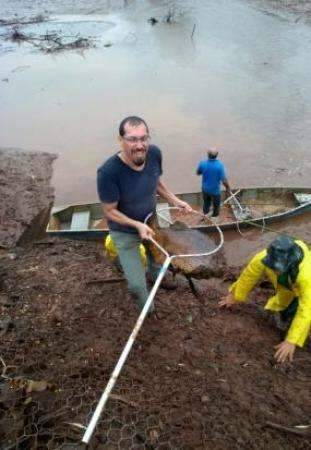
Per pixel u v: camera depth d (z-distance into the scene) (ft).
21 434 10.78
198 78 55.83
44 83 57.62
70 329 14.58
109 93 53.57
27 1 97.96
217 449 10.88
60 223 31.07
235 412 11.93
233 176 37.40
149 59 63.41
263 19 74.74
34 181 34.73
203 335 14.78
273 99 49.06
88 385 12.30
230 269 20.21
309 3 79.25
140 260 13.48
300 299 13.19
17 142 43.78
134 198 12.17
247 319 15.97
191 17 79.61
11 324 14.60
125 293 16.46
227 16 78.23
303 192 32.89
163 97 51.52
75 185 37.19
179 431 11.24
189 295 17.10
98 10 89.10
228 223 29.71
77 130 45.65
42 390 11.95
